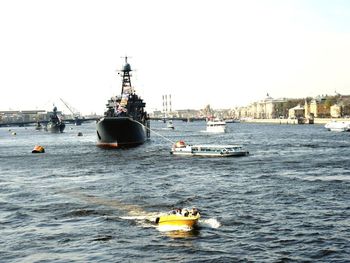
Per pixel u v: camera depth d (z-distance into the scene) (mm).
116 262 50219
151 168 123062
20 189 93500
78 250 54125
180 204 75750
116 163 136875
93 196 83562
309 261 49531
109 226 63531
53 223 65812
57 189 92000
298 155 152125
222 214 68750
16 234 60906
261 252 52438
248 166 123875
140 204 76312
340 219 65000
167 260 50531
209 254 52062
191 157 151500
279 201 76688
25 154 180375
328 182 93750
